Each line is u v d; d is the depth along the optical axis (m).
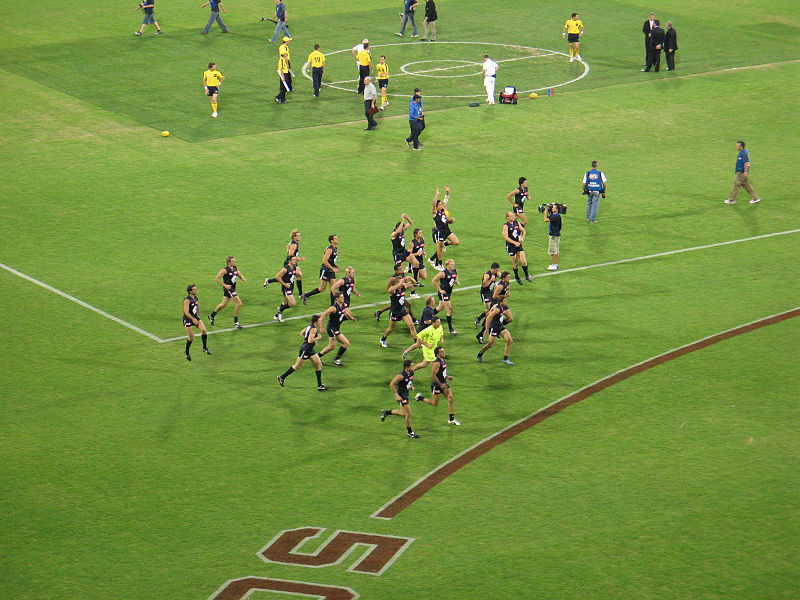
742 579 42.12
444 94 115.88
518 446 52.91
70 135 101.25
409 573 42.97
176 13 148.88
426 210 85.06
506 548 44.62
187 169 93.50
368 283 72.69
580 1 161.62
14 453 51.72
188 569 43.34
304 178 91.69
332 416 55.91
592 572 42.84
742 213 85.62
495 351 63.56
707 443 52.84
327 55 130.00
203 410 56.28
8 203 85.44
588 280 73.44
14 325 65.38
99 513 47.16
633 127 106.00
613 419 55.41
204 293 70.69
